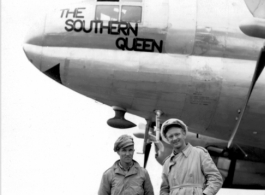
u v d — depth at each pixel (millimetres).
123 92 9594
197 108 9664
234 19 9773
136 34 9516
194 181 4898
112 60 9477
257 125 9969
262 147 10766
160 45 9531
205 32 9594
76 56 9547
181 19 9625
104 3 9758
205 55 9609
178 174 4953
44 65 9664
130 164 5234
